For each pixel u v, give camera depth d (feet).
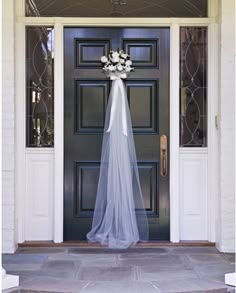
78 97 15.64
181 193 15.65
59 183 15.43
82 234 15.66
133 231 15.40
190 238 15.66
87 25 15.49
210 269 12.94
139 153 15.67
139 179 15.69
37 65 15.53
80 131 15.65
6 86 14.56
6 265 13.32
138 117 15.69
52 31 15.51
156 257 14.16
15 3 14.90
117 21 15.42
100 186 15.57
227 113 14.67
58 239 15.42
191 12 15.55
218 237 15.06
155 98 15.66
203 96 15.61
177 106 15.44
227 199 14.69
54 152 15.44
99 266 13.23
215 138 15.30
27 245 15.29
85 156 15.65
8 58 14.53
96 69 15.61
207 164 15.57
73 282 11.84
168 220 15.64
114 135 15.39
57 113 15.40
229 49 14.64
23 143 15.35
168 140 15.58
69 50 15.55
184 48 15.60
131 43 15.64
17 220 15.20
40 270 12.85
